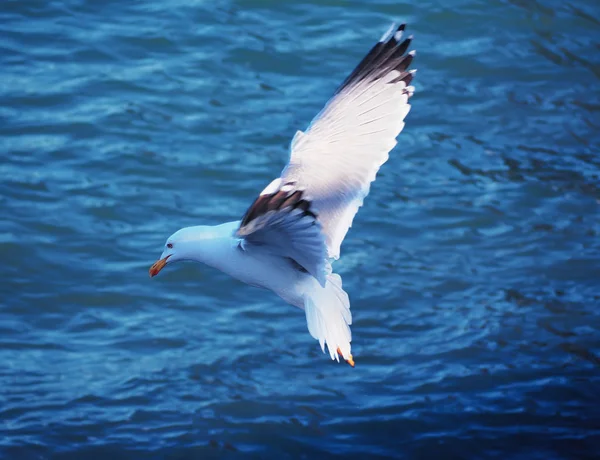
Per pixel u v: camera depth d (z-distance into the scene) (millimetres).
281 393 12711
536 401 12672
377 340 13781
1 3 20797
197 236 8008
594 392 12867
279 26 20672
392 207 16453
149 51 19766
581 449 11820
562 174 17469
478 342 13766
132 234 15562
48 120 17828
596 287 14992
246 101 18562
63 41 19891
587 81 20078
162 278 14758
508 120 18859
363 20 21016
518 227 16172
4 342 13461
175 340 13641
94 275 14750
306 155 7738
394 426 12195
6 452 11508
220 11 20984
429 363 13359
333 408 12484
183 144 17422
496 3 21844
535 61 20500
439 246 15711
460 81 19875
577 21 21656
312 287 7859
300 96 18781
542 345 13750
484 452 11766
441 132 18422
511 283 15008
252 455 11727
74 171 16750
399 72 7750
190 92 18703
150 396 12578
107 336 13711
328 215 7672
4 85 18562
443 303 14539
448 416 12383
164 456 11625
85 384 12758
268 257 7797
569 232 16109
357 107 7812
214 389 12734
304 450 11797
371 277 14938
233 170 16906
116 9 20922
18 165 16766
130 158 17062
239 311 14281
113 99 18438
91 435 11875
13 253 15000
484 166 17594
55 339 13594
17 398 12414
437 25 21234
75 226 15617
